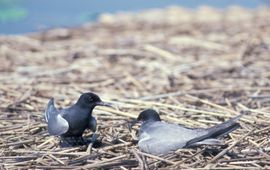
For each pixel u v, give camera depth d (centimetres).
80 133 1130
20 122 1296
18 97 1482
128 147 1131
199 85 1595
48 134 1202
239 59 1867
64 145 1151
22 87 1573
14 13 2781
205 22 2567
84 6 2984
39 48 2103
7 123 1293
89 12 2881
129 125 1180
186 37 2212
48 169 1038
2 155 1116
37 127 1244
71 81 1648
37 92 1518
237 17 2692
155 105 1386
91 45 2133
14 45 2148
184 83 1620
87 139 1168
